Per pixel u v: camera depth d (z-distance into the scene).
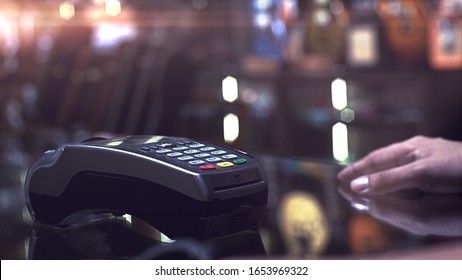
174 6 4.26
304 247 0.62
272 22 3.69
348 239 0.65
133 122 2.78
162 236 0.67
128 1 3.92
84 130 2.56
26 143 1.85
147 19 4.00
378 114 3.19
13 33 3.97
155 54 2.87
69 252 0.61
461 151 0.89
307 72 3.47
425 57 2.96
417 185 0.88
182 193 0.65
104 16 3.59
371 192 0.89
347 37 3.26
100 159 0.69
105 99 2.90
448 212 0.77
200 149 0.73
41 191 0.71
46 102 3.21
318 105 3.54
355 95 3.33
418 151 0.91
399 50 3.01
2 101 3.57
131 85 2.82
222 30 4.16
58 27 3.38
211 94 3.82
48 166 0.71
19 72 3.84
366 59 3.13
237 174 0.69
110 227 0.71
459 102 2.92
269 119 3.76
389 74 3.03
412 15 2.97
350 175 0.97
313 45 3.44
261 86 3.89
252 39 3.91
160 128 2.76
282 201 0.86
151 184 0.67
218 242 0.65
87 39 3.33
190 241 0.62
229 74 3.82
